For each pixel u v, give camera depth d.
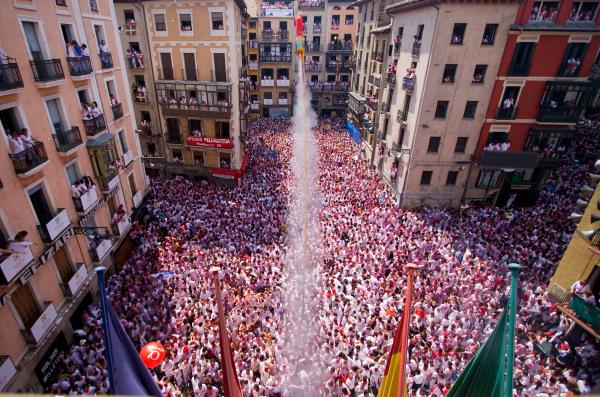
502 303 18.20
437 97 26.78
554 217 25.83
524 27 23.92
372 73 41.38
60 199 16.25
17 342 13.28
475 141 28.30
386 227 25.19
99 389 13.41
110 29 21.47
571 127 27.16
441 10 24.02
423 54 26.72
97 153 19.14
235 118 32.00
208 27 29.52
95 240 18.61
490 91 26.52
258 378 14.20
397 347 7.25
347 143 47.59
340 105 60.00
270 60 56.03
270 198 29.33
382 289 18.67
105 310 6.69
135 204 24.64
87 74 18.06
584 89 25.97
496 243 23.09
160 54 31.00
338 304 17.70
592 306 15.20
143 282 18.91
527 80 25.95
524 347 15.47
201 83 30.53
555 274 18.44
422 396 13.97
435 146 28.53
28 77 14.33
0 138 12.77
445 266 20.61
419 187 29.97
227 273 19.58
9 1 13.30
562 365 15.55
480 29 24.61
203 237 23.48
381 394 7.62
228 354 7.03
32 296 14.36
